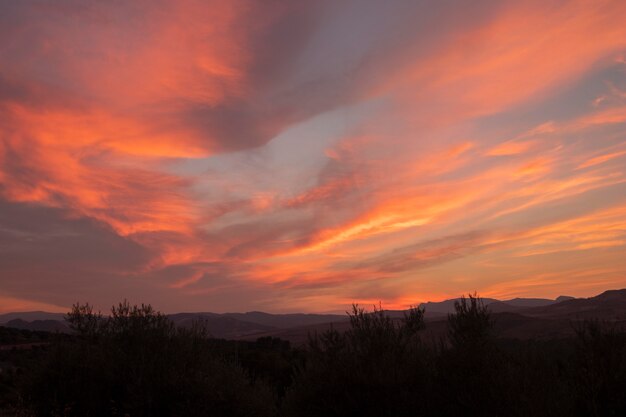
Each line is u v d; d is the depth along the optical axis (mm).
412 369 10586
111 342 13555
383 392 10305
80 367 12922
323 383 10852
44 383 12742
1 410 12906
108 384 12727
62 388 12539
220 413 12445
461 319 11406
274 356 25125
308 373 11273
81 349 13430
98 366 12891
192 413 12031
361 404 10328
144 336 13539
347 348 11414
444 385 10281
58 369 12906
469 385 9805
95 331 14211
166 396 12445
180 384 12539
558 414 8484
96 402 12461
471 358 10320
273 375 22312
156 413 12328
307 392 11016
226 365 14109
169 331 14023
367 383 10367
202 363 13711
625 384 8633
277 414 12922
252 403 12984
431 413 9859
